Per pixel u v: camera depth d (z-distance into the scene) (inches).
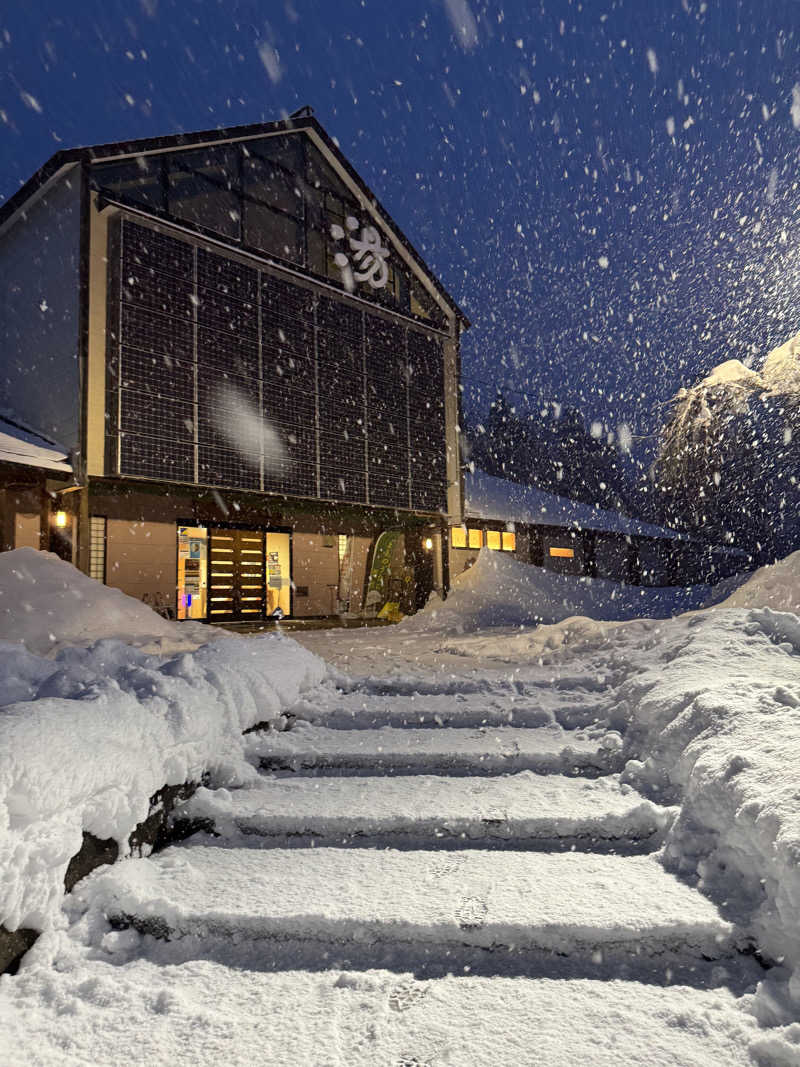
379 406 674.2
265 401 559.5
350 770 130.9
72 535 456.4
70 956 79.4
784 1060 60.7
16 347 510.0
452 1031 67.3
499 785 120.6
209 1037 67.3
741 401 1284.4
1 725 78.2
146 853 101.7
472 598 601.3
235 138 554.3
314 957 81.2
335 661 256.1
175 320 497.7
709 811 94.0
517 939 79.0
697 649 156.1
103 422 462.9
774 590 293.3
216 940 83.7
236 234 556.1
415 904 84.8
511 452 1830.7
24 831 75.2
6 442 437.4
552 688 177.2
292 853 102.3
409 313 716.0
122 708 98.7
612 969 76.6
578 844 102.3
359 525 761.0
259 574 651.5
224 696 131.7
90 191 465.4
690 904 82.0
